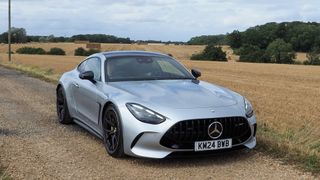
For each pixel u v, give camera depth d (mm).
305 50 96938
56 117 9250
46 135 7457
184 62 63406
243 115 5570
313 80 28484
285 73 37531
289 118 9914
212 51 92000
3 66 34531
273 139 6629
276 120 9422
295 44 97125
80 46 115000
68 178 5156
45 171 5418
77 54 97688
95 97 6527
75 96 7590
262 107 12055
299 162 5699
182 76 6941
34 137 7301
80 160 5902
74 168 5547
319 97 16062
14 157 6035
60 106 8500
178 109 5387
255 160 5844
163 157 5312
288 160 5812
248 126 5629
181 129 5266
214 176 5219
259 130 7543
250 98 15016
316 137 7145
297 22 101875
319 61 82125
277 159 5883
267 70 42719
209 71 39531
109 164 5703
